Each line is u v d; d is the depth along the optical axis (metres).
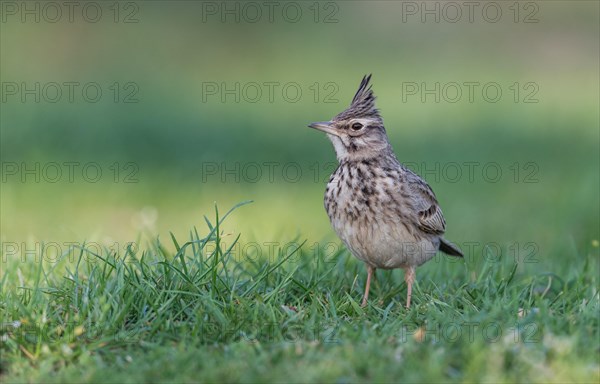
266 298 9.25
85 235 14.88
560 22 38.97
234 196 17.88
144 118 24.69
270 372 7.49
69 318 8.62
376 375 7.39
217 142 22.64
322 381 7.38
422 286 10.92
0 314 8.81
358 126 10.47
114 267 9.23
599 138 24.06
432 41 38.03
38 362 7.98
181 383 7.39
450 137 24.11
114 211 16.81
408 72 33.50
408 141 23.61
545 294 10.48
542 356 7.71
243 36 36.25
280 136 23.64
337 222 10.50
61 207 16.86
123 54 33.03
